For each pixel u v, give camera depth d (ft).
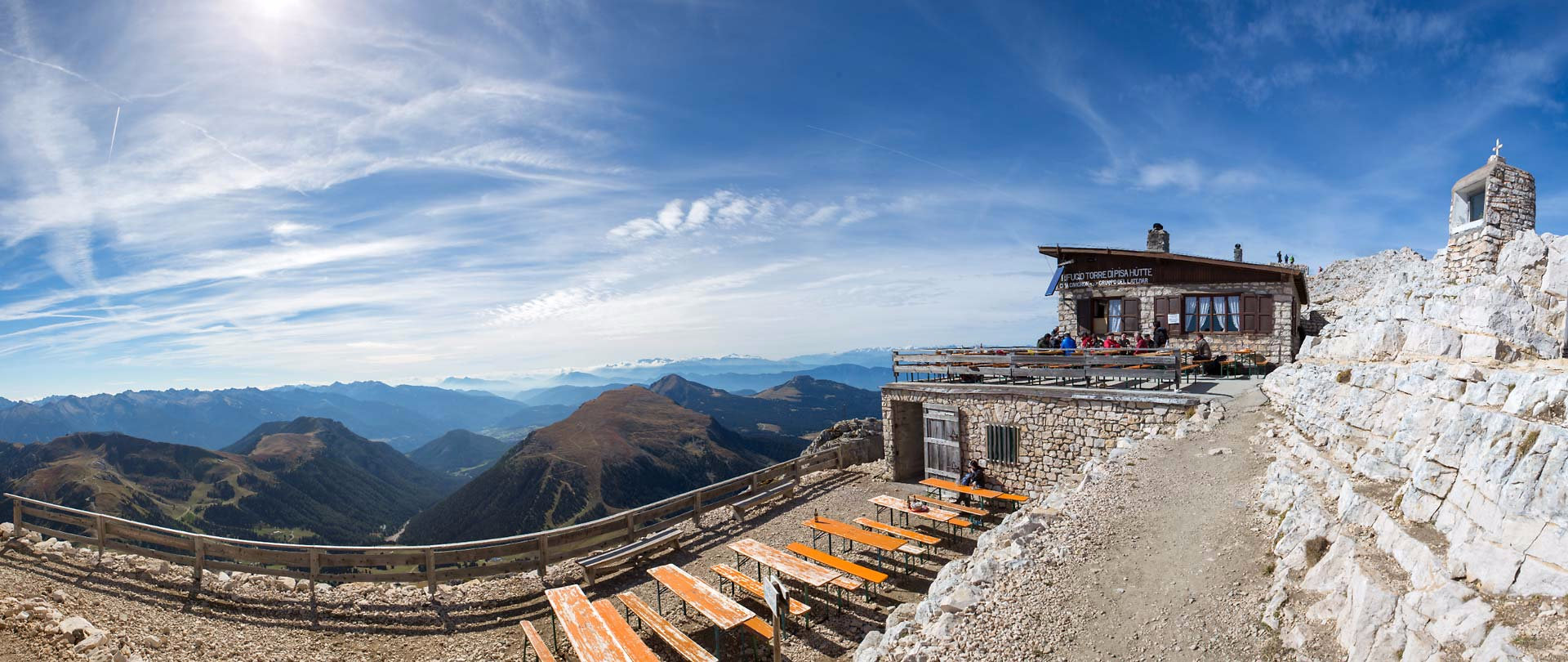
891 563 49.14
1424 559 20.77
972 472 65.98
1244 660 22.82
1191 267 84.17
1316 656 21.27
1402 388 31.04
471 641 40.27
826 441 98.89
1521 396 21.80
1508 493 19.38
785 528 60.85
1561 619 16.43
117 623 35.58
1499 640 16.76
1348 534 25.20
